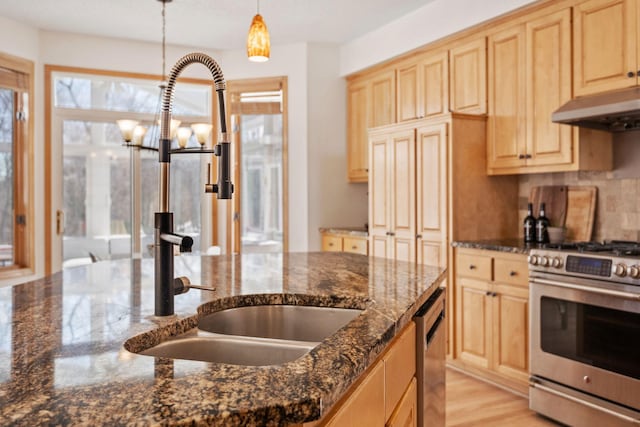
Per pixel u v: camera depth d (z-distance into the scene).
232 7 3.92
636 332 2.27
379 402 1.13
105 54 4.63
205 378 0.80
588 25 2.90
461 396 3.01
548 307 2.69
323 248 4.89
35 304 1.44
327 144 4.92
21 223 4.32
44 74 4.43
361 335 1.08
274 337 1.61
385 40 4.37
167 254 1.28
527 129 3.28
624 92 2.66
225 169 1.27
